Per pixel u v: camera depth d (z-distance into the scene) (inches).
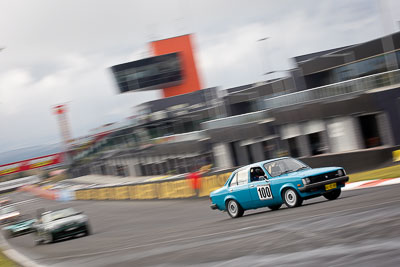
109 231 941.8
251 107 2642.7
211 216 786.2
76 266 464.8
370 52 1659.7
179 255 385.1
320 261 261.4
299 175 562.9
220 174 1285.7
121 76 3786.9
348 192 689.0
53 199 3250.5
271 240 358.3
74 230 904.9
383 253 251.1
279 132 1902.1
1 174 6141.7
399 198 439.5
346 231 328.2
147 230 784.9
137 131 3430.1
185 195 1445.6
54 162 6122.1
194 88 4028.1
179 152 2746.1
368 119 1473.9
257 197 609.6
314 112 1653.5
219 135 2324.1
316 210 486.0
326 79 1936.5
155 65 3809.1
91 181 4013.3
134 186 1829.5
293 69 2023.9
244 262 301.3
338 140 1584.6
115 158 3917.3
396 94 1376.7
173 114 3272.6
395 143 1384.1
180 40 4062.5
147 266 363.6
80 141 5029.5
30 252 783.1
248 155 2178.9
